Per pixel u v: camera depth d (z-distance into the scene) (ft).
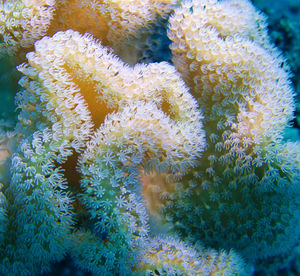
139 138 1.10
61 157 1.10
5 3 1.20
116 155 1.11
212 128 1.31
